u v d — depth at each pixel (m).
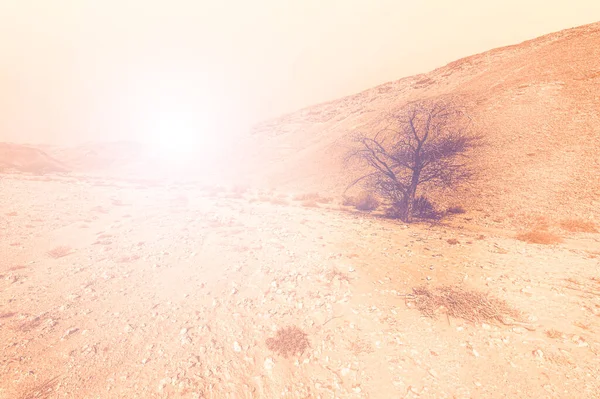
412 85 49.53
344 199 22.27
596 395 3.36
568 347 4.21
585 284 6.16
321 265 8.23
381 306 5.86
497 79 30.12
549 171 15.45
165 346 4.88
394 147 15.59
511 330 4.76
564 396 3.43
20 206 14.56
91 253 9.26
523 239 10.30
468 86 33.06
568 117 18.97
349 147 32.22
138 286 7.11
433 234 11.47
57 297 6.44
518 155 17.91
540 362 4.00
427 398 3.66
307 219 14.73
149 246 10.09
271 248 9.95
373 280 7.09
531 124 20.16
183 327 5.40
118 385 4.03
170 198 21.38
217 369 4.37
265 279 7.46
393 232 11.91
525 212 13.12
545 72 25.73
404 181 15.77
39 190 19.81
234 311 5.97
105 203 17.33
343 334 5.09
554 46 30.66
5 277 7.30
